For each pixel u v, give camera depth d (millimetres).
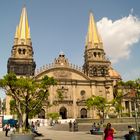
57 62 106750
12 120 68625
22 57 105750
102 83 109375
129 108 100625
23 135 28125
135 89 39438
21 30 110875
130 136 20328
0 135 48000
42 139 37938
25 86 39469
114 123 61000
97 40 116312
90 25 119312
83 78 108125
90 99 71438
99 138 37469
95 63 112250
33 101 43188
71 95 104812
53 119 90188
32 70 105250
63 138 38969
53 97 102125
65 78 105812
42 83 41531
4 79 37531
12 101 53438
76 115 103125
